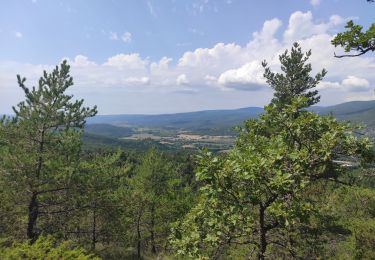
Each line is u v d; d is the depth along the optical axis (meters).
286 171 6.56
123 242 20.75
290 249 7.31
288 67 19.62
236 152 7.36
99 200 16.23
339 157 6.98
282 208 6.38
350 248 9.79
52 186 15.10
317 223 8.14
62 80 15.30
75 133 15.80
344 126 6.80
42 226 15.92
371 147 6.63
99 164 17.00
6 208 14.66
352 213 11.39
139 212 23.02
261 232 7.01
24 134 14.71
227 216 6.62
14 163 14.29
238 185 6.62
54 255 7.85
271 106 7.74
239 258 8.25
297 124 7.31
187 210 24.62
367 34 5.20
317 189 8.84
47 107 14.80
